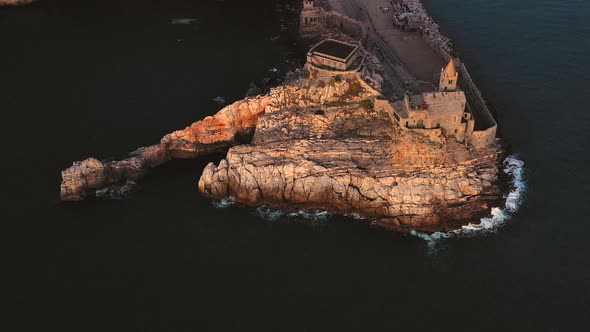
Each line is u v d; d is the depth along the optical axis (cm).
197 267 13325
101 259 13525
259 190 14775
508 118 16800
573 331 11900
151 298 12675
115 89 18512
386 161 14488
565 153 15762
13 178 15512
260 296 12681
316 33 19862
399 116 14388
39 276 13138
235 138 16388
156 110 17638
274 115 15538
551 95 17538
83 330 12069
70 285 12950
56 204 14862
